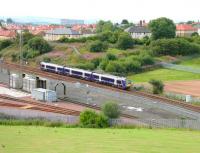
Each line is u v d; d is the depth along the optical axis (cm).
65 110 9262
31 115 7969
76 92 11706
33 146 4400
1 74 14362
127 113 9294
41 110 9138
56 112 8975
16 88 12319
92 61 18725
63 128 6538
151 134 5816
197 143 4972
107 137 5288
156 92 12294
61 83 12206
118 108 8512
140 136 5506
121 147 4472
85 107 9962
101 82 13525
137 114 9250
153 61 18712
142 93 11800
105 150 4272
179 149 4456
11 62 18500
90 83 13338
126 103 10488
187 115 9281
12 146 4366
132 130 6488
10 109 8650
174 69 18162
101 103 10444
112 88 12544
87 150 4244
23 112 8244
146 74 17162
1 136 5069
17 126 6575
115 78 12900
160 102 10431
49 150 4188
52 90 11425
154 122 7938
